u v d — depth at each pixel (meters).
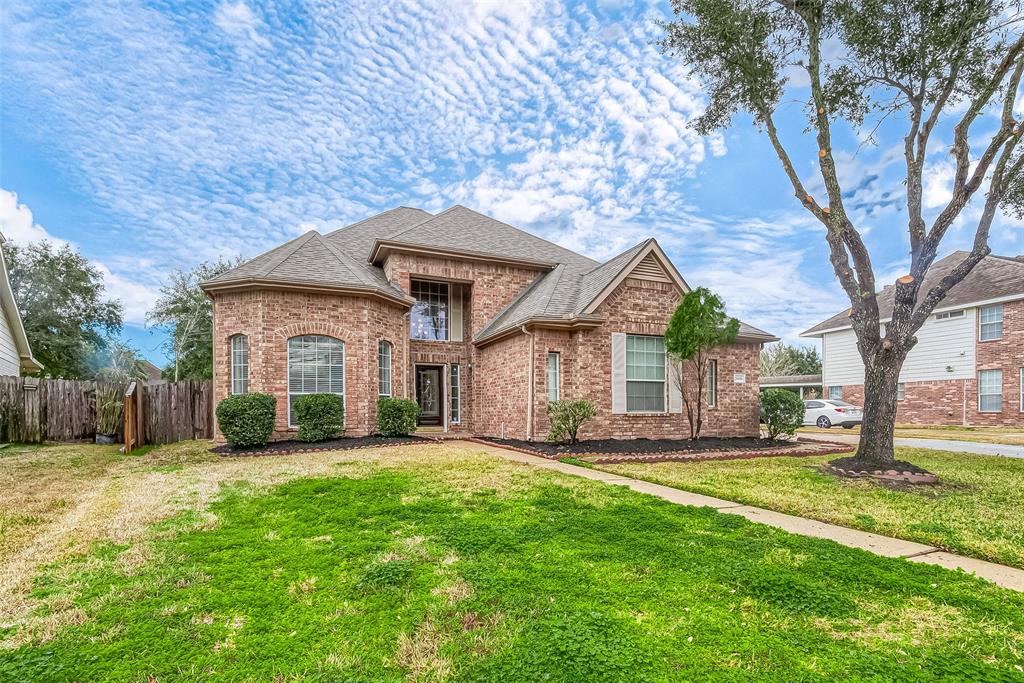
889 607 3.50
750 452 11.59
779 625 3.21
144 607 3.45
